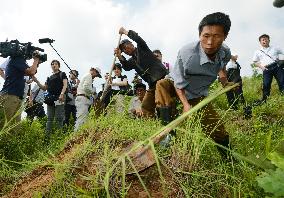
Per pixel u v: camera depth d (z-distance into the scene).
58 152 3.76
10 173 3.72
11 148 5.37
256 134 4.13
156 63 5.21
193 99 3.53
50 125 7.29
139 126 3.88
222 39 3.16
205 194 2.52
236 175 2.82
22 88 6.16
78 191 2.60
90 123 3.82
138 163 2.77
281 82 9.16
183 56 3.30
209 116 3.38
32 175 3.39
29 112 8.55
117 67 8.28
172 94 3.86
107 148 2.96
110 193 2.56
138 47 5.25
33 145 5.91
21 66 6.10
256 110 6.86
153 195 2.57
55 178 2.83
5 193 3.32
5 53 6.05
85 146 3.13
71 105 8.45
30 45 6.21
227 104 7.82
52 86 7.55
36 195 2.75
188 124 2.96
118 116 3.85
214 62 3.37
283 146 2.21
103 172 2.72
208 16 3.12
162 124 3.69
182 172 2.66
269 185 1.94
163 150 3.03
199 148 2.85
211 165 3.01
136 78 6.34
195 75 3.38
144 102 5.02
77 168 2.91
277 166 2.20
